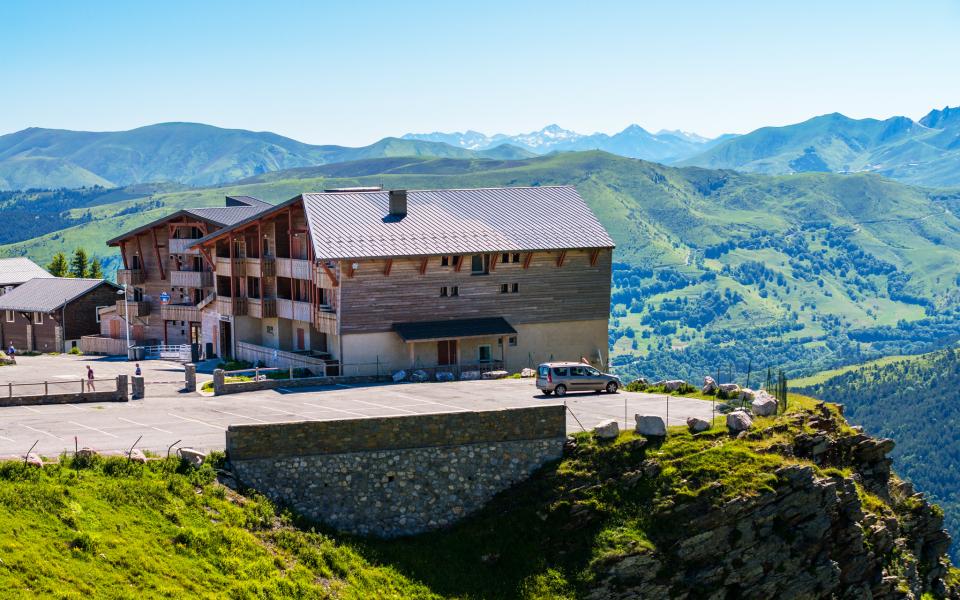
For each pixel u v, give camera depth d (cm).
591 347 8381
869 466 5484
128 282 10550
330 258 7138
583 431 4788
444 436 4472
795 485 4541
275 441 4231
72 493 3734
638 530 4328
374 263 7381
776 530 4466
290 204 8000
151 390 6694
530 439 4622
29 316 11300
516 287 8012
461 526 4412
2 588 3078
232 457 4188
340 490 4303
